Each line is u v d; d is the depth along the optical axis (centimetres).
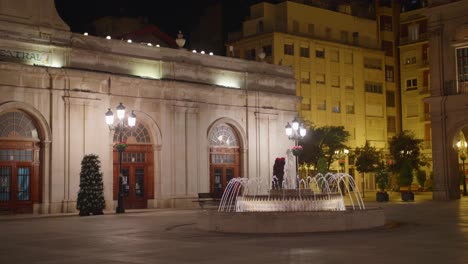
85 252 1445
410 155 6159
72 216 2844
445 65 4366
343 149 5869
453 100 4275
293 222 1792
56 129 3114
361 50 6838
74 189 3153
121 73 3412
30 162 3075
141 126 3531
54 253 1435
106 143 3312
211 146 3869
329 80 6512
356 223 1862
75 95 3177
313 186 5662
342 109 6606
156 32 4250
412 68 7031
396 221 2212
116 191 3416
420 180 6184
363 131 6788
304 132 3238
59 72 3091
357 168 5850
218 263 1206
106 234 1902
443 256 1256
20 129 3045
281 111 4244
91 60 3281
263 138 4109
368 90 6894
